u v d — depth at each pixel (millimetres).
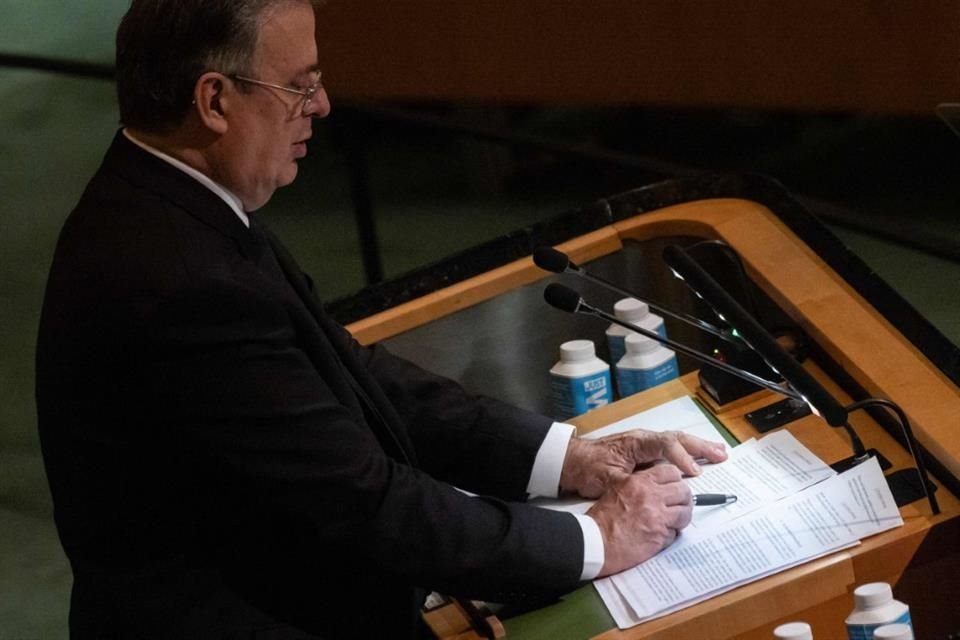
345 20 17547
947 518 7785
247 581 7773
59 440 7543
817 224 9938
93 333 7258
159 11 7195
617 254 10492
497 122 19703
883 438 8492
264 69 7250
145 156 7508
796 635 7148
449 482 8914
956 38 15086
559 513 8062
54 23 25016
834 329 9047
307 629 7863
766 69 16297
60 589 14023
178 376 7223
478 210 19047
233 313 7266
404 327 10086
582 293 10484
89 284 7293
